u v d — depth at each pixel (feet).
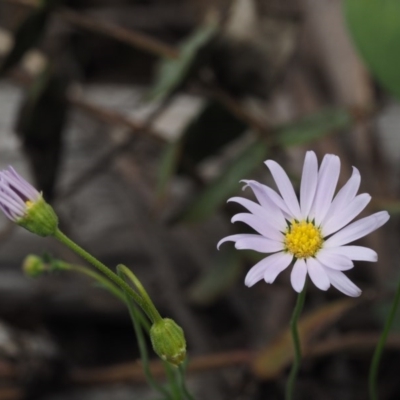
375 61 1.59
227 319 1.86
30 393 1.66
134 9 2.25
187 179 1.87
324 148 1.90
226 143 1.69
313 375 1.70
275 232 1.31
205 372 1.69
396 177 1.98
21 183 1.30
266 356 1.57
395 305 1.36
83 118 2.01
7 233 1.77
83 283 1.87
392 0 1.58
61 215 1.90
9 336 1.69
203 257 1.86
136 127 1.75
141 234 1.88
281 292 1.75
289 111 1.98
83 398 1.69
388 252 1.80
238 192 1.64
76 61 1.94
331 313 1.60
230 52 1.66
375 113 1.69
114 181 1.94
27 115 1.67
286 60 1.67
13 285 1.90
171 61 1.68
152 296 1.81
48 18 1.67
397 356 1.72
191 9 2.21
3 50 1.96
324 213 1.32
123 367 1.66
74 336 1.91
